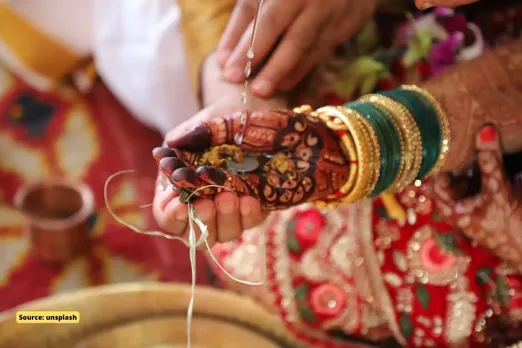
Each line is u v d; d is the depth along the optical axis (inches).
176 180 25.1
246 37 31.3
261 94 31.4
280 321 33.3
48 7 47.9
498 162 30.3
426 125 29.0
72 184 41.7
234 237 27.0
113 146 47.8
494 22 34.1
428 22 33.3
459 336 31.7
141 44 41.3
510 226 30.4
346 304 32.5
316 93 33.8
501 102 30.3
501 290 31.3
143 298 33.0
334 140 27.8
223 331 32.6
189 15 34.3
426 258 31.7
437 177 31.6
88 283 40.9
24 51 49.5
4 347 31.2
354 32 33.0
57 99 51.3
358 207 32.3
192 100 38.9
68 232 40.4
